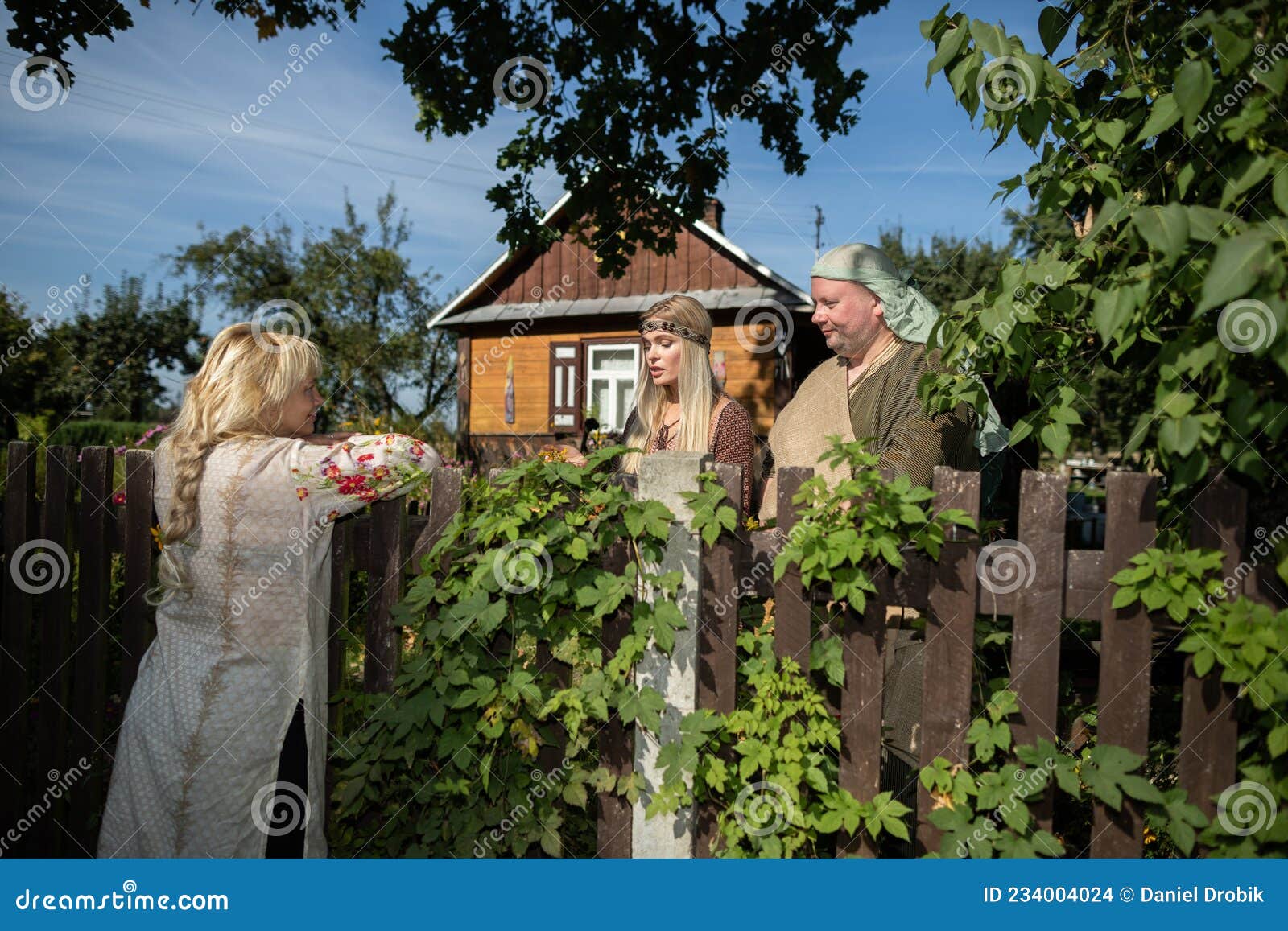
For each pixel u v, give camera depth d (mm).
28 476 2553
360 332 23828
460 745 2107
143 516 2443
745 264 14680
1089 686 2607
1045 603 1910
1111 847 1910
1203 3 1979
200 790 1914
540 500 2145
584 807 2150
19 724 2566
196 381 2041
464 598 2123
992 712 1913
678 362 2752
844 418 2527
